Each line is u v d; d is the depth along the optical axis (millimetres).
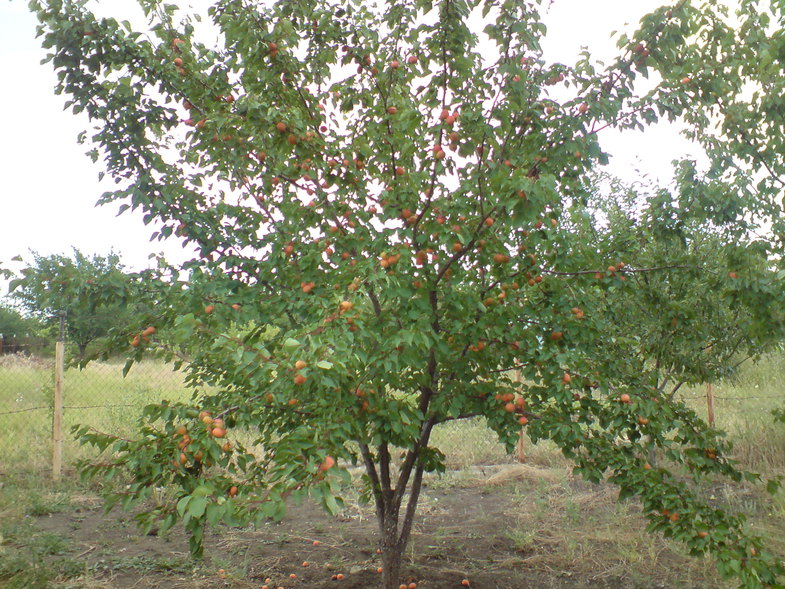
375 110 3818
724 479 7398
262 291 3703
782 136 4258
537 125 3594
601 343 4109
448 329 3785
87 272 3596
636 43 3662
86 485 7285
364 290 3047
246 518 2326
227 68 3754
